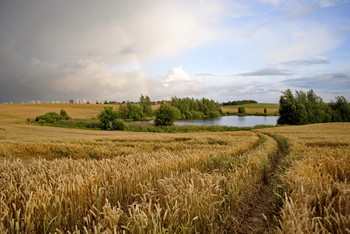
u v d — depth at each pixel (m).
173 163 7.06
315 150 11.43
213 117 135.25
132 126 59.19
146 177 5.30
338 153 9.31
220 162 8.19
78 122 69.56
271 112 157.88
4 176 5.89
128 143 19.19
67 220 3.74
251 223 4.47
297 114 75.12
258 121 100.00
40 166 7.16
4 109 113.31
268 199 6.03
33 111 110.00
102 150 14.74
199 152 10.59
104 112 60.69
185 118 124.88
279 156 13.95
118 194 4.54
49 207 3.75
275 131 36.56
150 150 14.74
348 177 6.07
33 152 16.52
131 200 4.51
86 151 15.45
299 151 11.38
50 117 82.94
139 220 2.99
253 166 7.23
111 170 6.34
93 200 4.22
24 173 5.96
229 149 12.29
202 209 3.67
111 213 3.16
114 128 58.22
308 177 4.89
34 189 4.64
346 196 3.55
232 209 4.34
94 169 6.24
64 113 92.06
